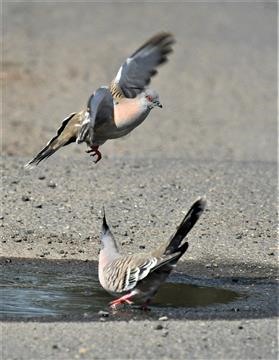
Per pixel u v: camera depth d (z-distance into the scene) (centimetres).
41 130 2603
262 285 1241
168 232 1456
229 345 980
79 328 1021
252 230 1480
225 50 4222
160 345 973
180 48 4203
